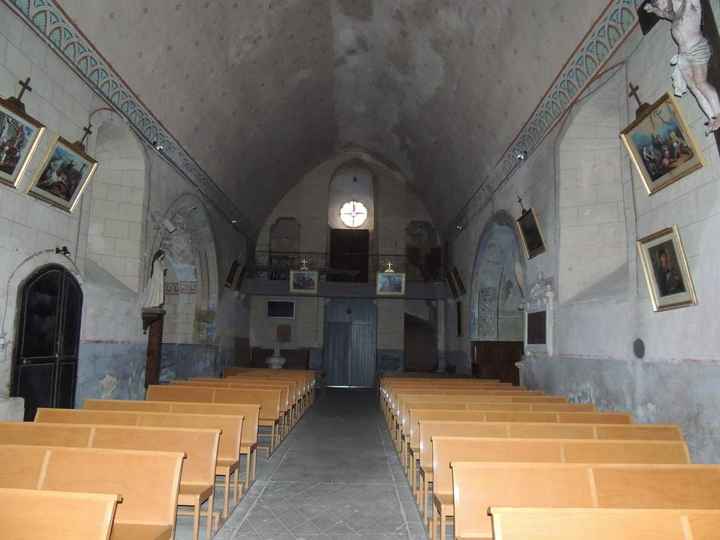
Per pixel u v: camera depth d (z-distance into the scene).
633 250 7.83
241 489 7.00
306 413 14.96
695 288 6.42
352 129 22.34
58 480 4.23
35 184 8.08
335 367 24.50
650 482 4.07
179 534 5.32
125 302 11.10
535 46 10.38
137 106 10.99
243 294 22.11
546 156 11.15
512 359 17.34
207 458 5.27
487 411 6.98
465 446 5.10
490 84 12.71
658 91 7.19
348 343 24.70
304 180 25.23
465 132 15.45
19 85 7.61
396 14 13.70
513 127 12.70
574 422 6.99
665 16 6.13
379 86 17.89
